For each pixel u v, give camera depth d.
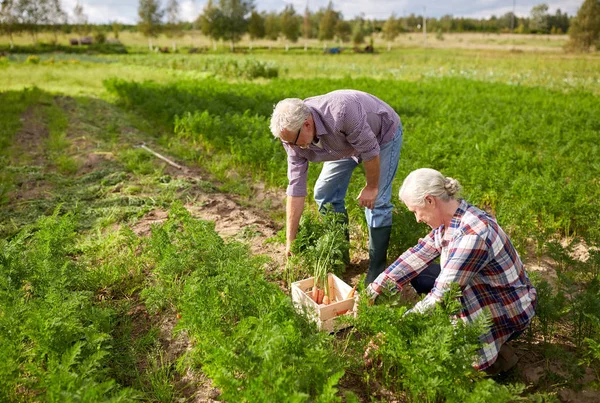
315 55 58.69
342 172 4.75
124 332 4.10
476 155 8.52
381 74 31.05
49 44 71.25
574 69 31.19
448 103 14.70
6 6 69.81
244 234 5.92
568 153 8.95
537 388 3.51
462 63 38.31
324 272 4.24
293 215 4.47
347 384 3.53
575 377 3.47
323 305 3.83
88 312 3.86
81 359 3.38
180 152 9.80
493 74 28.53
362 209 5.51
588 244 4.85
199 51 71.19
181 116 12.05
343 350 3.64
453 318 3.44
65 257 5.05
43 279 4.08
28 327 3.46
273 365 2.86
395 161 4.43
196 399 3.40
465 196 6.52
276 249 5.55
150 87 17.45
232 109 13.75
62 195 7.25
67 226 4.84
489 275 3.31
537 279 4.02
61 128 11.59
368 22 131.12
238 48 83.50
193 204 7.00
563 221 6.01
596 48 60.66
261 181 8.36
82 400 2.64
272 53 67.00
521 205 6.03
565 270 5.06
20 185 7.77
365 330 3.49
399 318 3.20
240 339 3.30
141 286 4.75
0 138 9.97
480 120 11.81
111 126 11.41
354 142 3.93
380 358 3.62
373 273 4.73
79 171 8.59
